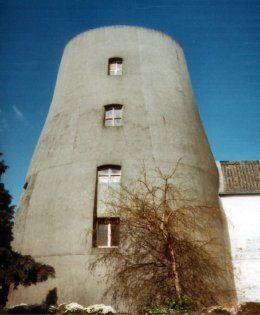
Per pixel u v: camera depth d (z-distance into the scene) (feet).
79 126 70.03
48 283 56.75
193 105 81.20
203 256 54.29
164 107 72.79
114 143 66.08
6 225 45.62
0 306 57.47
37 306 51.21
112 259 55.11
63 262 57.47
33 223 63.57
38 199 65.67
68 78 79.51
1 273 43.06
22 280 44.80
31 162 75.77
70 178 64.39
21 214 67.31
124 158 64.39
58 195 63.67
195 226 57.93
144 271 52.60
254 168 78.64
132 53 78.28
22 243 62.90
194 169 68.64
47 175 67.46
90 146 66.54
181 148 69.31
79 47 82.69
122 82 73.92
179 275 50.26
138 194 57.21
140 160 64.23
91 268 55.77
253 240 68.08
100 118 69.77
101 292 53.93
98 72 76.02
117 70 78.23
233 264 66.49
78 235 58.65
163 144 67.67
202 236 59.16
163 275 51.42
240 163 80.69
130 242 54.75
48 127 76.13
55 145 70.49
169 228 52.13
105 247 57.77
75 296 54.60
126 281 52.39
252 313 48.85
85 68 77.92
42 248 60.18
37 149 75.77
